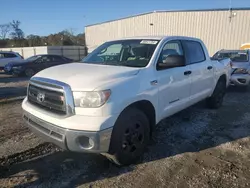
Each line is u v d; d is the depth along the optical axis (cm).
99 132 278
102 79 303
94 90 282
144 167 333
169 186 289
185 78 436
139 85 331
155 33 2811
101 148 285
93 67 359
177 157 363
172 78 398
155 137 438
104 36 3516
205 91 533
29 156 362
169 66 376
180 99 432
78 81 295
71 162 347
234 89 962
